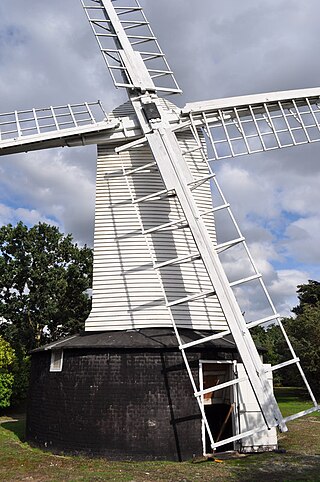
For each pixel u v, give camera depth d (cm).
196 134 1486
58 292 3528
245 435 1095
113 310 1394
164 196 1388
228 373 1362
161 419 1208
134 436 1194
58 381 1314
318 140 1625
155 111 1488
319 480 956
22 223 3616
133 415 1209
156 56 1686
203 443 1224
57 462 1155
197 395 1119
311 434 1532
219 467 1090
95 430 1212
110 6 1805
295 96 1627
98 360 1266
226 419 1314
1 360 2386
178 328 1377
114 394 1228
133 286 1415
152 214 1503
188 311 1410
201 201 1551
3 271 3516
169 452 1187
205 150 1609
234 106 1561
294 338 3275
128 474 1026
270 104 1616
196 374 1265
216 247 1282
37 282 3528
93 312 1402
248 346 1174
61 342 1370
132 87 1552
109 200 1518
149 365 1245
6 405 2314
